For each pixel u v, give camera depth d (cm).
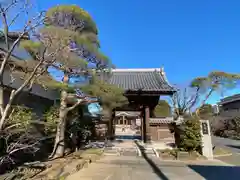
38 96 948
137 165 847
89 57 734
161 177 666
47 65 466
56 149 870
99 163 870
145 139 1432
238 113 2420
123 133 2758
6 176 543
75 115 1076
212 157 1054
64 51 585
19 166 634
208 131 1095
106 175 674
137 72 1791
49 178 560
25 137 627
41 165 673
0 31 450
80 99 866
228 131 2369
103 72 870
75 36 585
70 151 1034
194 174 716
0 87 412
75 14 686
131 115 3175
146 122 1430
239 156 1118
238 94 2719
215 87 1426
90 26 773
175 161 958
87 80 794
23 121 554
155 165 854
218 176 693
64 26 671
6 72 645
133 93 1370
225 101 2892
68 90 774
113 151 1158
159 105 2617
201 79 1443
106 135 1720
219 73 1388
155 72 1744
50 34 481
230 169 803
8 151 523
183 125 1131
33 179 533
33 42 508
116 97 883
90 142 1401
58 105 1021
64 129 896
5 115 385
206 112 2475
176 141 1248
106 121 1717
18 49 556
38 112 956
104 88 842
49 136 850
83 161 799
